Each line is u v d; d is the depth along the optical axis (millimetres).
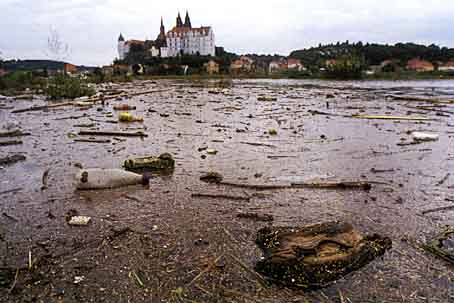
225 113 17391
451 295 3422
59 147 9617
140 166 7340
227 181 6723
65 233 4621
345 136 11469
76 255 4090
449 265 3916
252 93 30953
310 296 3379
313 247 3822
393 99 24938
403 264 3924
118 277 3668
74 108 18703
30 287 3498
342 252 3887
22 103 21078
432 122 14422
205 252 4156
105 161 8141
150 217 5109
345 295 3400
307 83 49469
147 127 13062
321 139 10969
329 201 5754
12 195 5953
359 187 6371
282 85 44188
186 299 3328
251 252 4152
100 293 3410
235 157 8633
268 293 3420
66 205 5539
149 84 45156
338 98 26062
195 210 5363
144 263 3926
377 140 10789
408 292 3459
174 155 8789
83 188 6176
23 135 11266
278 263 3672
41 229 4730
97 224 4879
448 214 5246
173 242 4391
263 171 7422
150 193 6066
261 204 5613
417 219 5070
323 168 7688
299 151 9328
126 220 5012
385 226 4855
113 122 14094
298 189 6316
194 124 13906
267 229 4516
